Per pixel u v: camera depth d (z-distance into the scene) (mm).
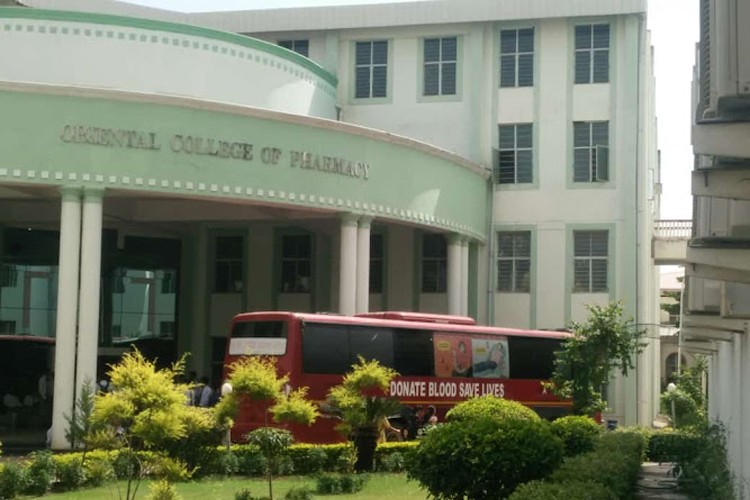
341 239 28000
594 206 34656
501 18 35188
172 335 34906
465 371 27312
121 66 26828
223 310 35188
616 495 12141
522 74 35531
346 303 27688
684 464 20734
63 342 23906
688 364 61312
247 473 20578
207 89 27734
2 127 23906
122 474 18609
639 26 34844
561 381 28016
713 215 11266
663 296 60969
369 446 21391
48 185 24188
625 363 27938
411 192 29625
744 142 7203
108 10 35656
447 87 35750
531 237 34906
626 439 20250
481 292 34719
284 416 17469
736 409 16141
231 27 36531
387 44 36188
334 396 21375
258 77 28891
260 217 31234
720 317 13172
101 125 24375
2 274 31969
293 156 26500
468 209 33000
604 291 34312
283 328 23938
